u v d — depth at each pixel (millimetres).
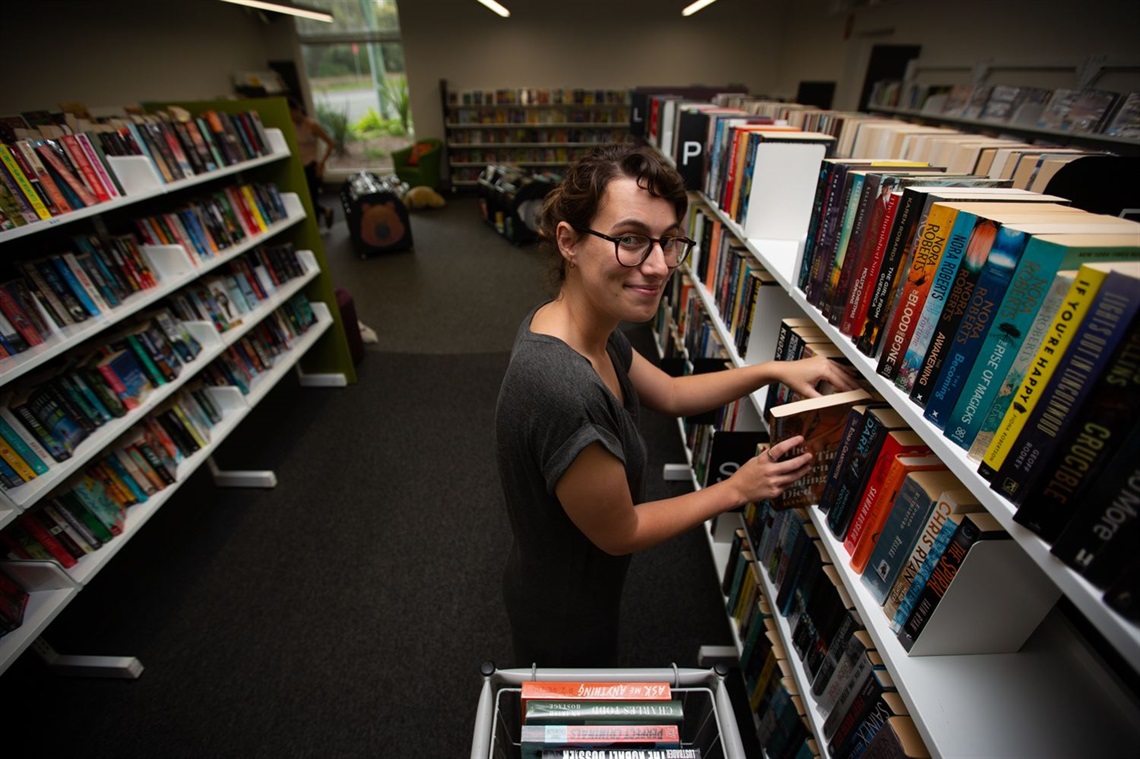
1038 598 645
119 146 1795
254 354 2545
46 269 1520
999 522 552
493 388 3189
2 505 1269
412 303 4410
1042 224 524
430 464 2547
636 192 654
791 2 7227
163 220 2012
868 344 796
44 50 4246
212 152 2209
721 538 1835
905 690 670
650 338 3580
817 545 1000
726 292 1683
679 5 7551
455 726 1500
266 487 2404
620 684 829
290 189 2801
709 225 1938
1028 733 619
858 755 799
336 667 1652
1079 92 2270
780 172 1317
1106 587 408
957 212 583
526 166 8430
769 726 1203
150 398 1785
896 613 731
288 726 1501
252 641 1729
